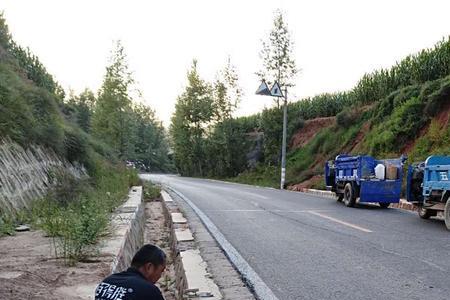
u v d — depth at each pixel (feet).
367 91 107.76
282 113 123.44
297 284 21.36
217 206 54.34
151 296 10.05
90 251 22.90
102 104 111.55
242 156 153.69
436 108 72.79
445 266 24.56
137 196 56.08
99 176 63.36
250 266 24.66
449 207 37.37
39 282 17.60
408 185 45.73
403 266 24.59
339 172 61.11
